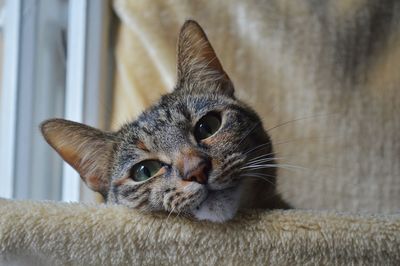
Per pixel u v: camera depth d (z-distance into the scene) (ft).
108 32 1.88
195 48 1.41
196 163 1.14
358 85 1.75
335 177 1.78
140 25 1.82
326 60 1.75
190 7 1.81
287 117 1.79
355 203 1.76
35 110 1.73
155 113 1.33
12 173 1.70
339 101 1.76
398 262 1.11
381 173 1.74
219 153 1.18
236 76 1.80
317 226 1.11
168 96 1.39
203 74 1.42
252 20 1.79
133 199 1.20
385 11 1.74
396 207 1.73
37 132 1.72
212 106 1.31
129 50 1.88
